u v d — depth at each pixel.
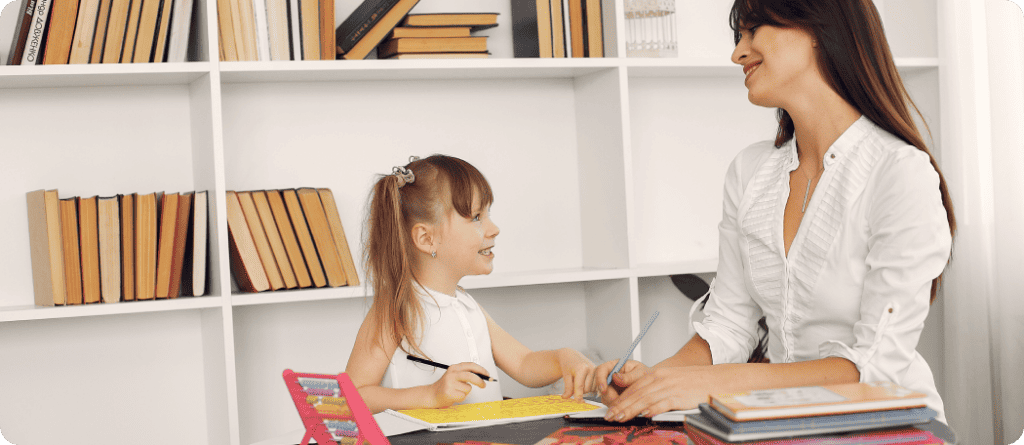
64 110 1.84
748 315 1.29
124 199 1.69
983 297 1.96
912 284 0.96
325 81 2.00
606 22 1.96
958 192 1.98
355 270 1.84
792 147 1.19
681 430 0.92
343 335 2.07
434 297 1.34
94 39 1.65
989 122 1.96
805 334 1.15
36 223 1.72
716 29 2.26
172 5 1.70
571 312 2.21
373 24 1.83
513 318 2.17
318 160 2.01
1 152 1.81
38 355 1.87
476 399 1.33
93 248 1.67
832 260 1.08
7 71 1.56
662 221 2.24
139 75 1.69
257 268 1.77
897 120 1.06
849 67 1.06
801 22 1.06
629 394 0.98
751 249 1.22
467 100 2.11
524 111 2.15
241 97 1.95
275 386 2.02
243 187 1.96
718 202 2.28
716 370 0.98
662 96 2.23
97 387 1.92
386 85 2.05
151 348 1.95
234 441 1.68
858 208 1.06
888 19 2.28
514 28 2.08
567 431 0.93
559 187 2.18
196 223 1.72
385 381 1.33
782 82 1.10
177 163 1.92
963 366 1.96
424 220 1.32
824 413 0.68
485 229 1.35
